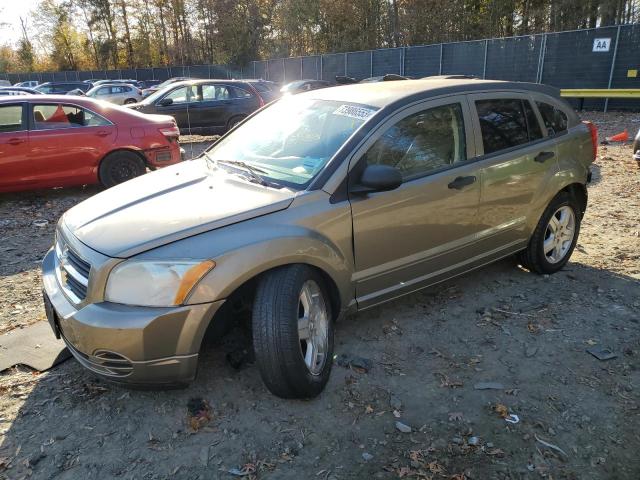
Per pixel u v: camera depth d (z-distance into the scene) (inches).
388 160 131.7
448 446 103.3
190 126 542.0
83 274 109.3
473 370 128.6
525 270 187.5
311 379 113.5
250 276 106.4
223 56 1893.5
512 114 164.9
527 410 113.5
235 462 100.3
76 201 316.5
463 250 151.3
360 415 112.6
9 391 122.2
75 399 119.2
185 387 109.3
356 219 124.3
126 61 2438.5
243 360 128.7
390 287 137.6
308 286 117.1
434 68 983.6
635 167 352.5
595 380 124.0
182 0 2167.8
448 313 156.8
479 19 1363.2
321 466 98.9
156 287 102.2
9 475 97.9
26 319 159.0
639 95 692.1
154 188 132.9
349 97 147.9
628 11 1218.0
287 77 1339.8
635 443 103.7
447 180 141.9
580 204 191.9
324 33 1660.9
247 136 157.8
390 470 97.6
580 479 95.2
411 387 122.1
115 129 324.5
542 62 827.4
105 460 101.3
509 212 161.3
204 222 108.6
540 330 146.2
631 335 142.9
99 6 2345.0
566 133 180.7
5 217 281.3
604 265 190.2
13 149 297.3
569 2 1226.0
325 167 124.1
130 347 101.2
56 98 315.6
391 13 1480.1
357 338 143.3
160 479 96.7
